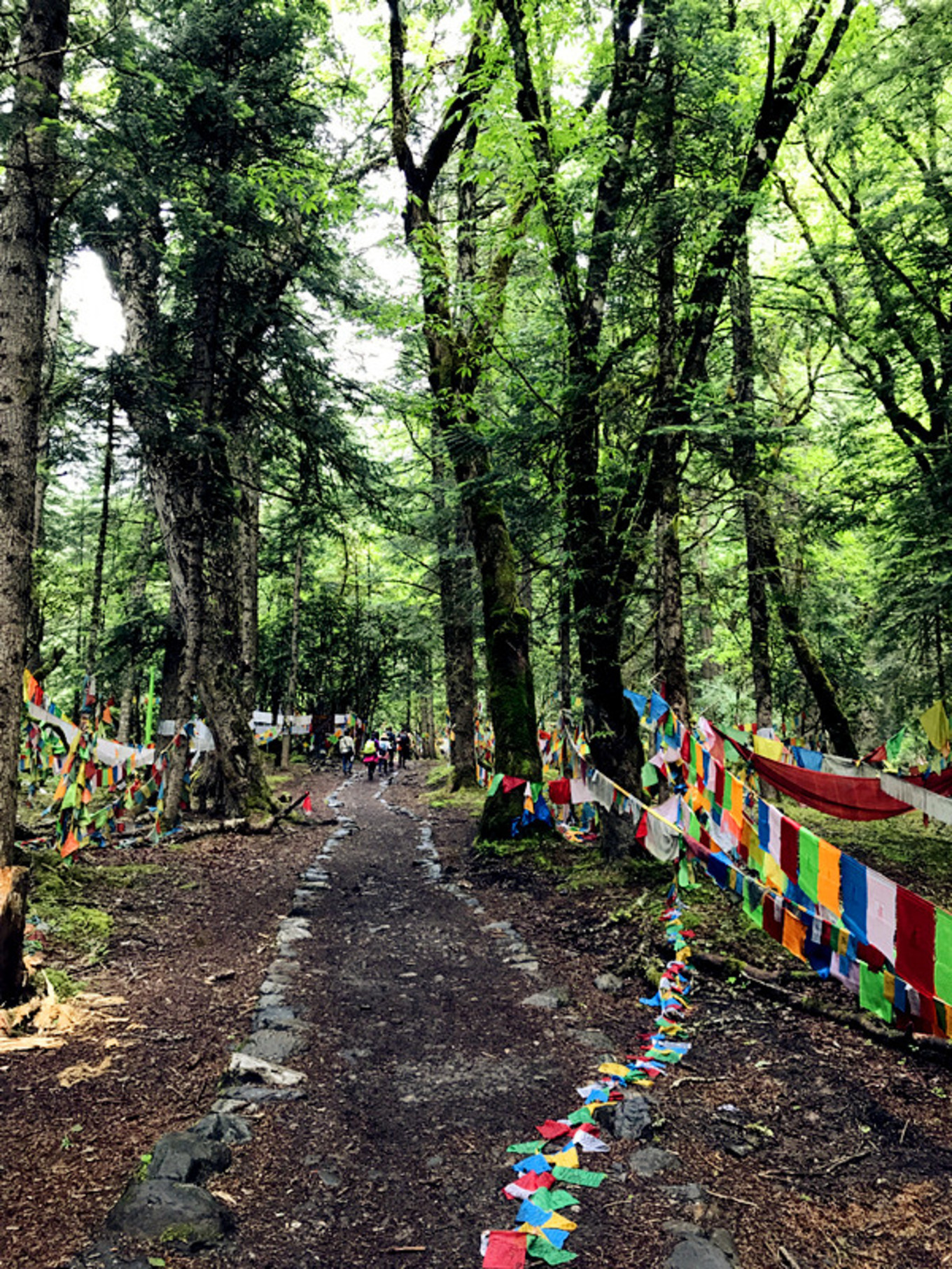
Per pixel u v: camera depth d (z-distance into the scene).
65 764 8.20
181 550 14.00
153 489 14.25
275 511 23.69
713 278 8.23
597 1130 3.74
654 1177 3.34
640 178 8.75
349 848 11.88
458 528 17.75
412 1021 5.16
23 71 5.46
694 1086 4.23
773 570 12.52
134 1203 2.89
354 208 11.25
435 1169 3.41
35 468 5.37
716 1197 3.20
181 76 10.21
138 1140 3.54
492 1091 4.18
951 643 11.99
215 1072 4.29
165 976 5.91
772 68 7.91
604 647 9.02
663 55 7.92
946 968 3.59
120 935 6.70
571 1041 4.84
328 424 13.20
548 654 18.67
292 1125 3.73
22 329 5.28
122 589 19.09
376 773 28.58
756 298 11.30
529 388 8.92
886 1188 3.29
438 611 22.62
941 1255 2.85
